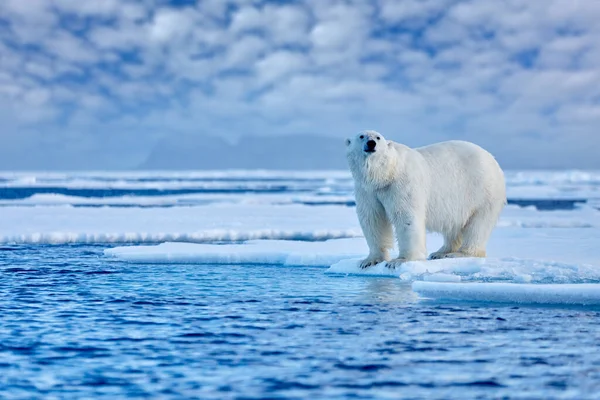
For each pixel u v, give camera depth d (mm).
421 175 31125
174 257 39688
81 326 22172
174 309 25016
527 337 20594
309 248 42281
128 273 34906
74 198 117875
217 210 87250
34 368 17594
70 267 37219
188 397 15461
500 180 33844
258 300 26828
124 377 16844
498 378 16688
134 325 22328
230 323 22562
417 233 30984
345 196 139125
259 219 71875
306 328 21812
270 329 21703
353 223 67375
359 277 32469
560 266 29812
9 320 23109
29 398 15438
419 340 20250
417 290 27312
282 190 180875
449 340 20234
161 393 15727
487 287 26062
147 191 168750
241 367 17594
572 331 21344
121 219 70188
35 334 21062
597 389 15898
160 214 78375
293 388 16016
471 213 33094
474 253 33062
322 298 27156
